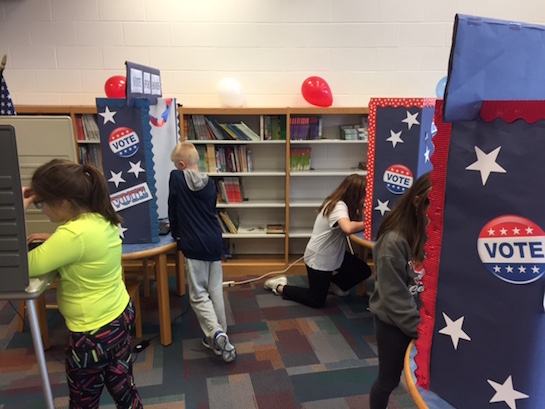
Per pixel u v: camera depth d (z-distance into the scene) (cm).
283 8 346
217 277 244
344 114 359
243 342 254
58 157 191
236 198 362
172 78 354
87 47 345
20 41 341
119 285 151
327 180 382
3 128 111
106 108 217
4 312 292
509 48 68
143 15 342
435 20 351
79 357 139
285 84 359
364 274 305
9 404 199
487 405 74
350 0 346
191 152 238
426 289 82
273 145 371
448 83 64
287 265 364
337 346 250
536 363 67
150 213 234
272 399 202
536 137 61
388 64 358
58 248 130
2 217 117
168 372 223
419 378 86
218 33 348
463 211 72
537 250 63
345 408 196
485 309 71
